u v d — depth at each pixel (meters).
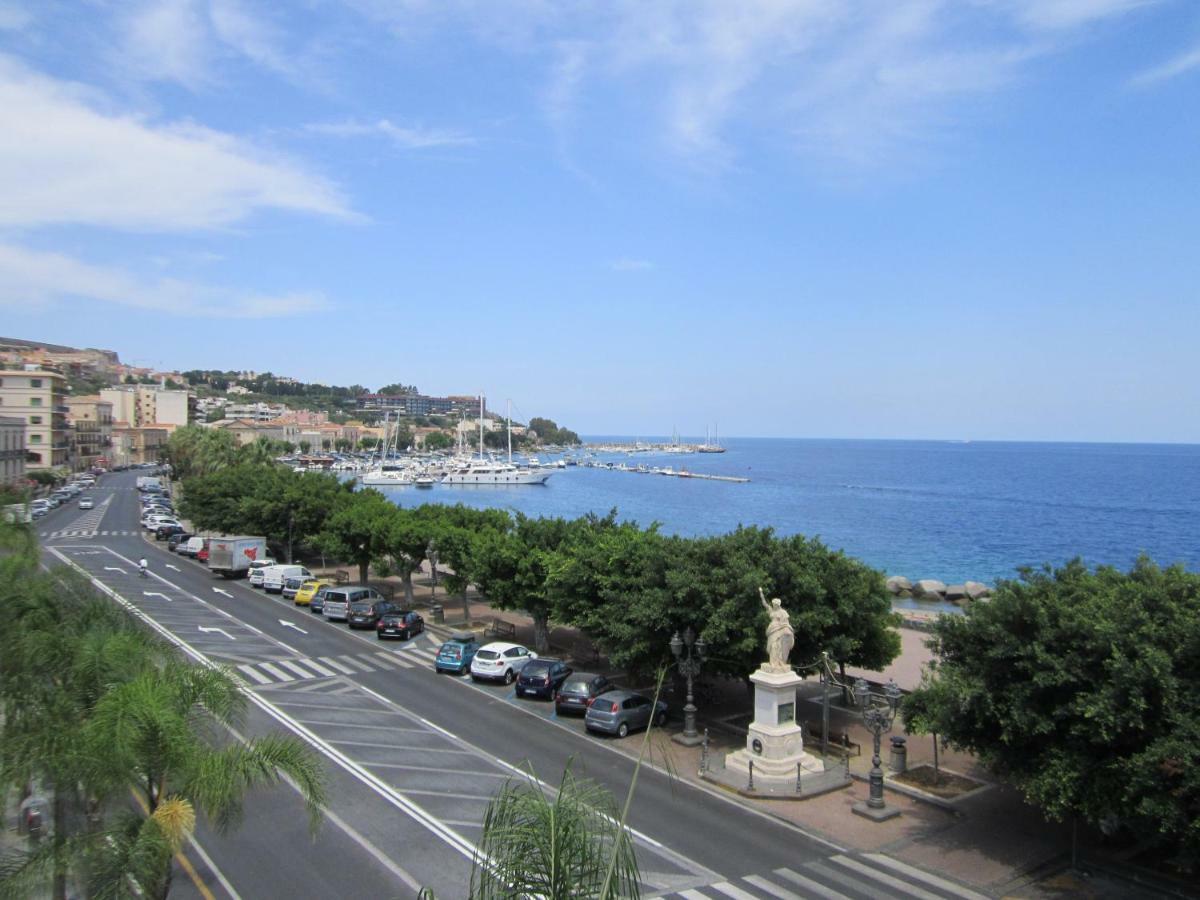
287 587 56.72
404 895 17.41
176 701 15.09
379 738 28.06
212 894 17.38
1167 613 18.92
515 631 46.66
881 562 95.31
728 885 18.27
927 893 18.12
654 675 32.53
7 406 137.88
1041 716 18.97
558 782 24.22
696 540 32.75
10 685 15.86
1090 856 20.08
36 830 16.70
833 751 28.00
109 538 84.94
